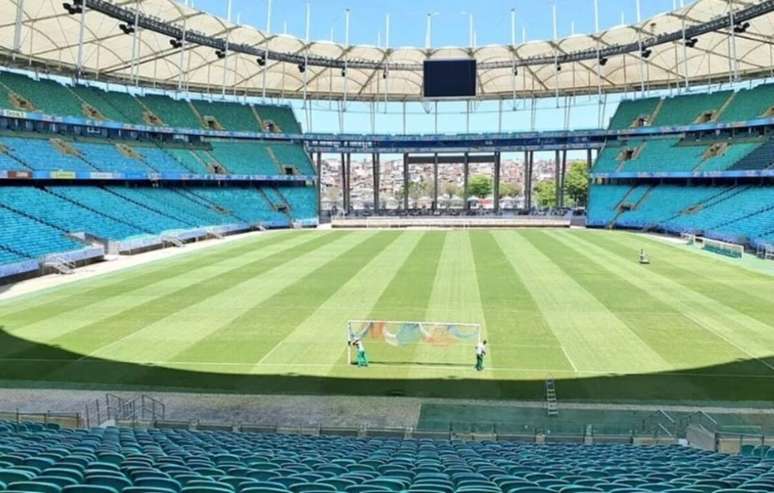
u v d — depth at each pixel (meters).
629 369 23.14
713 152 73.62
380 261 49.22
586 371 23.00
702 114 78.50
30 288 38.59
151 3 66.31
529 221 84.19
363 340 26.83
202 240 65.19
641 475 10.88
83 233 52.31
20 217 49.75
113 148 69.69
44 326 29.28
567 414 19.22
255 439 15.54
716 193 69.75
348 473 10.46
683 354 24.73
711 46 76.50
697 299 34.16
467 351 25.53
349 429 17.78
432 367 23.69
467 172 98.19
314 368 23.56
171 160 75.25
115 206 61.59
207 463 10.89
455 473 10.53
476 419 18.91
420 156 99.62
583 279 40.50
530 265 46.72
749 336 27.00
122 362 24.19
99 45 70.06
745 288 37.16
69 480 8.50
